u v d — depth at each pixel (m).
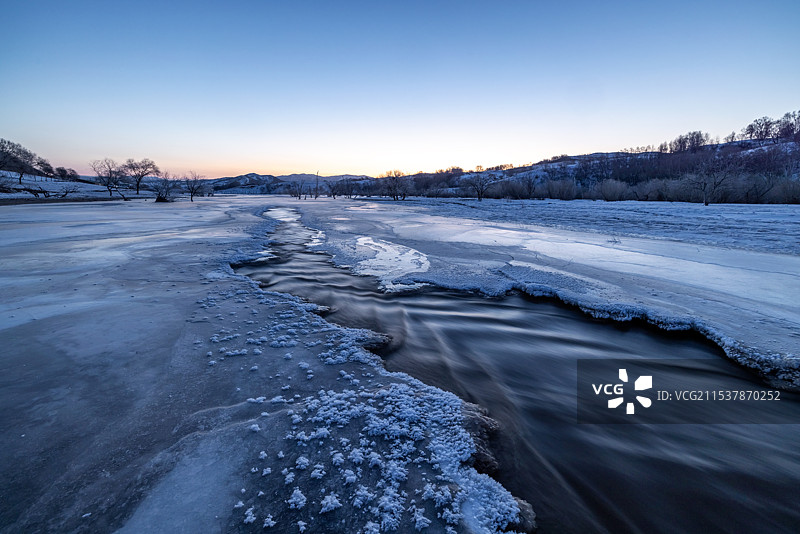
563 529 2.38
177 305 6.39
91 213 27.94
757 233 15.32
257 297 7.07
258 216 28.50
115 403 3.43
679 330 5.81
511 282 8.48
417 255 12.00
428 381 4.34
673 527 2.44
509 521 2.33
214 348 4.70
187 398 3.54
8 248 11.88
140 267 9.30
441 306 7.20
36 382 3.77
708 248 12.24
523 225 20.52
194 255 11.20
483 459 2.95
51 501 2.33
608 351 5.28
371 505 2.33
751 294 7.11
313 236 17.58
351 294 7.94
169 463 2.67
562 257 11.05
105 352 4.48
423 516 2.27
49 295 6.80
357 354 4.66
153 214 28.00
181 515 2.24
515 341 5.61
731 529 2.44
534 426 3.51
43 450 2.79
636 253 11.55
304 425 3.12
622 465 3.02
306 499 2.37
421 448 2.91
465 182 96.44
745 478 2.89
